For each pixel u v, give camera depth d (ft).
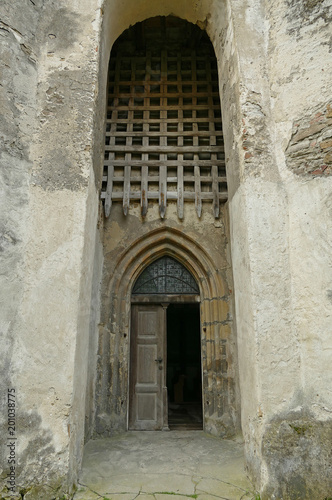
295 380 8.81
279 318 9.14
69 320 8.67
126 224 16.69
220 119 18.03
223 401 14.90
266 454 8.21
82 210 9.39
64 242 9.15
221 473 9.78
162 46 20.02
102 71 11.71
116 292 16.08
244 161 10.28
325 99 9.94
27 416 8.05
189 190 17.21
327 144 9.65
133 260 16.66
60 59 10.69
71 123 10.11
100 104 11.47
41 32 10.93
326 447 8.09
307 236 9.45
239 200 10.55
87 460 11.09
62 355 8.45
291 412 8.57
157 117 18.51
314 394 8.59
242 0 12.06
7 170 9.20
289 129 10.40
